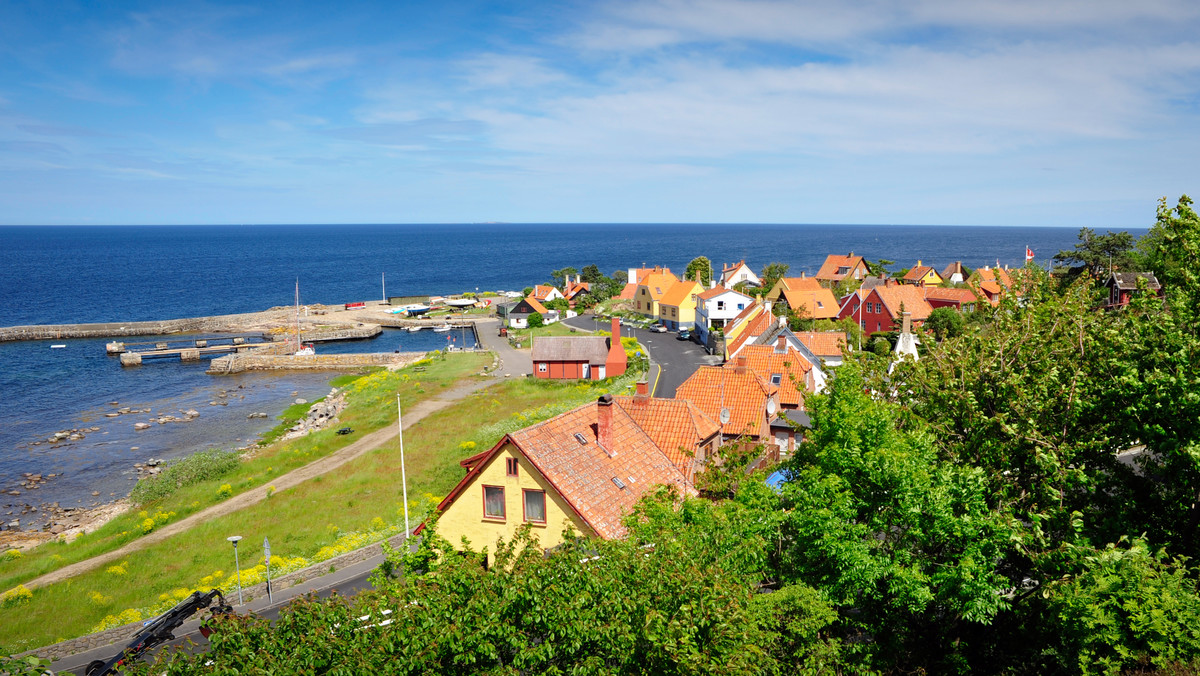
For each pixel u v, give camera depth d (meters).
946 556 21.73
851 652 21.14
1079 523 19.39
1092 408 22.84
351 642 16.14
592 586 17.36
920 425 24.14
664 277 141.38
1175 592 18.19
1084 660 18.42
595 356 93.88
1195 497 21.61
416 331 161.62
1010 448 22.95
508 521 31.22
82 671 32.78
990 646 23.31
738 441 35.12
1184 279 22.86
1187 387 19.89
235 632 16.31
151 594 42.50
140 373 122.19
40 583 44.91
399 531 47.25
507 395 86.06
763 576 22.33
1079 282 27.00
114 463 76.25
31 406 100.00
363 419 80.62
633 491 33.22
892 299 104.38
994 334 26.36
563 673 16.45
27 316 190.75
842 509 21.16
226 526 52.19
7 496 67.38
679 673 15.76
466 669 16.67
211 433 86.50
